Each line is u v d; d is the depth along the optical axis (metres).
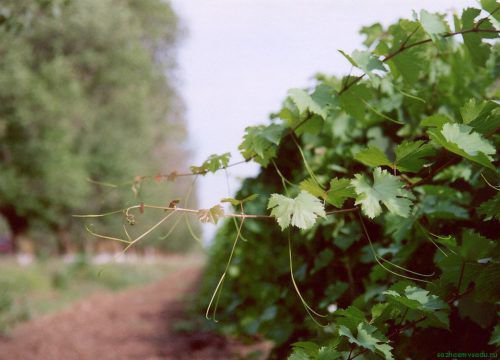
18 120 18.78
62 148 20.86
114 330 9.68
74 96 21.22
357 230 2.24
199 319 9.07
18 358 7.85
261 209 2.57
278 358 2.77
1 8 4.22
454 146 1.20
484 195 1.71
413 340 1.53
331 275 2.48
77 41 22.58
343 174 2.38
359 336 1.30
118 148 24.78
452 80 2.28
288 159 2.48
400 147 1.33
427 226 1.84
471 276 1.34
